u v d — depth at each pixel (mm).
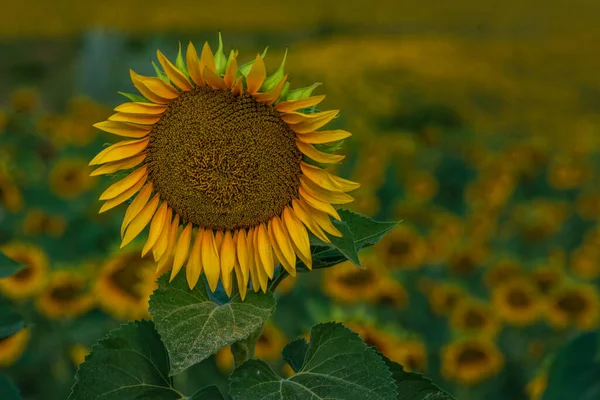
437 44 20938
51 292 4090
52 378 4242
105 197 1903
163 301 1835
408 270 5613
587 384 2953
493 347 4562
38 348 4195
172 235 1943
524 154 8852
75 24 21984
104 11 24250
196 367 4258
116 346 1951
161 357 1978
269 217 1932
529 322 4871
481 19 30047
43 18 22406
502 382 4895
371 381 1784
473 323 4730
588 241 6309
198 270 1909
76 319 4230
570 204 8266
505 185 7637
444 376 4602
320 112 1856
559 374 2994
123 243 1925
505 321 4914
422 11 31203
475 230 6500
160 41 14133
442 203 8625
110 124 1881
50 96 14227
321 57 16719
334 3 31094
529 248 6816
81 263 4496
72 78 14672
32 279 4137
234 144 1882
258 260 1923
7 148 6672
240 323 1802
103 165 1902
